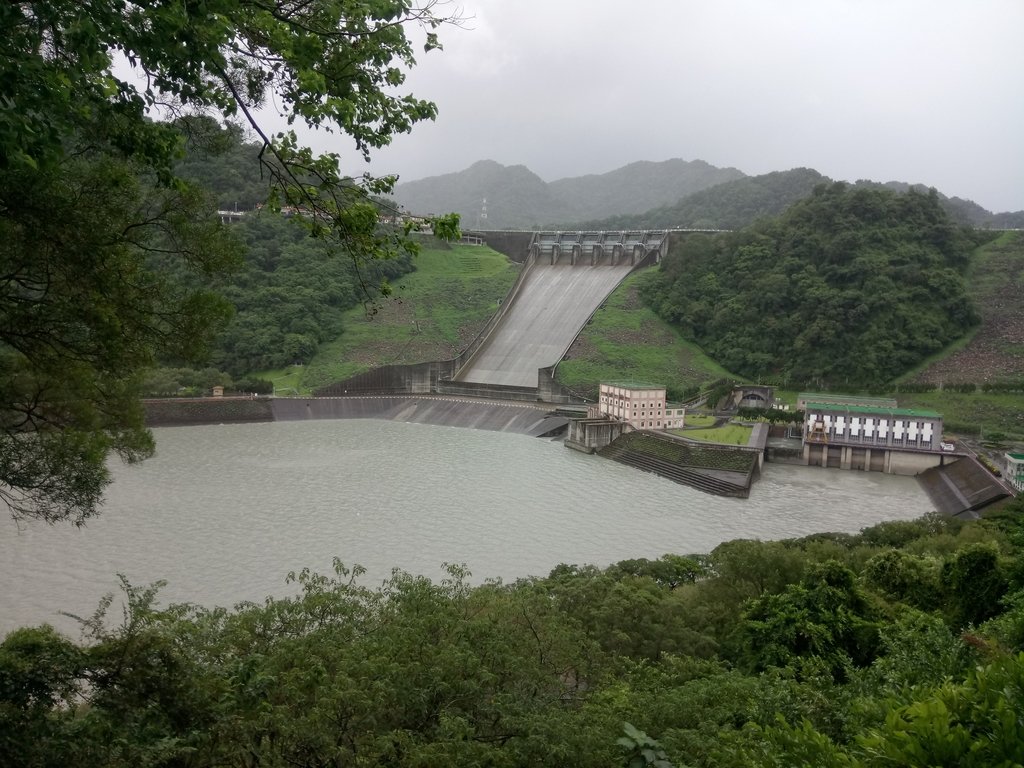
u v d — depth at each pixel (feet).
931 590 139.85
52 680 53.36
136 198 56.70
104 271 54.80
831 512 285.02
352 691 62.34
